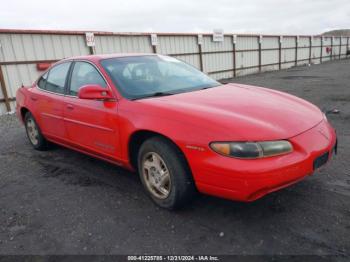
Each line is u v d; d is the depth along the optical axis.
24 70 11.08
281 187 2.50
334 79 14.88
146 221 2.89
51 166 4.48
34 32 11.13
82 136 3.86
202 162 2.55
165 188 3.00
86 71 3.89
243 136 2.46
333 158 4.11
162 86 3.61
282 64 28.75
